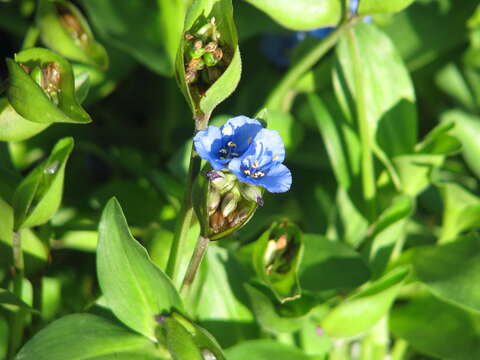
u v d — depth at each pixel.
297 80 0.41
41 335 0.28
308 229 0.41
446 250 0.35
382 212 0.37
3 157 0.35
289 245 0.32
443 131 0.37
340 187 0.38
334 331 0.33
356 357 0.35
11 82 0.26
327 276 0.33
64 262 0.38
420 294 0.37
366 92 0.38
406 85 0.39
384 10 0.33
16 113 0.29
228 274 0.34
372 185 0.37
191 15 0.24
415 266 0.35
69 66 0.28
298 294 0.30
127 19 0.39
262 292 0.32
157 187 0.40
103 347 0.28
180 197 0.37
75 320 0.29
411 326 0.36
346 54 0.38
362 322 0.33
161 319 0.28
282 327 0.32
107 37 0.38
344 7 0.33
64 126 0.41
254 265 0.32
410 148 0.38
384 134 0.38
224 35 0.24
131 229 0.36
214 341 0.26
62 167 0.28
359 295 0.32
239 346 0.32
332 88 0.41
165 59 0.39
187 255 0.32
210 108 0.24
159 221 0.36
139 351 0.28
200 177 0.24
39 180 0.28
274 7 0.33
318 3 0.33
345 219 0.38
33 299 0.32
